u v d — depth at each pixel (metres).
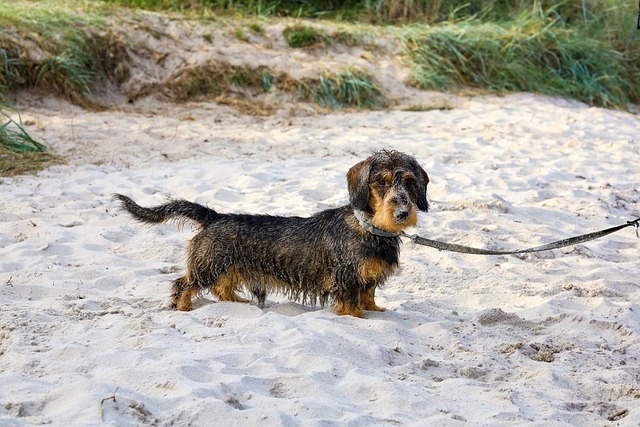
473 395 2.60
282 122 5.69
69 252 3.54
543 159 4.99
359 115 5.97
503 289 3.31
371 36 6.84
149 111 5.81
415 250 3.64
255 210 3.97
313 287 3.06
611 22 7.73
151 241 3.62
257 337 2.81
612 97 6.93
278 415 2.39
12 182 4.33
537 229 3.88
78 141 4.96
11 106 5.46
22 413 2.38
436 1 7.44
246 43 6.50
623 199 4.38
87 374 2.57
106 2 6.75
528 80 6.86
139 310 3.00
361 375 2.63
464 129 5.61
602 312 3.12
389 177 2.90
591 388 2.68
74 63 5.83
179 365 2.59
